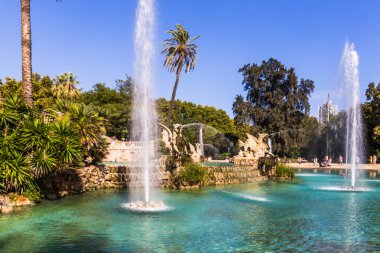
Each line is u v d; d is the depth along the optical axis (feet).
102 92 240.94
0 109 57.06
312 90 249.96
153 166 84.69
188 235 40.06
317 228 43.65
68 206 56.29
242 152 123.65
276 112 237.04
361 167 160.25
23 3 65.67
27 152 56.44
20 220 46.42
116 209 54.08
